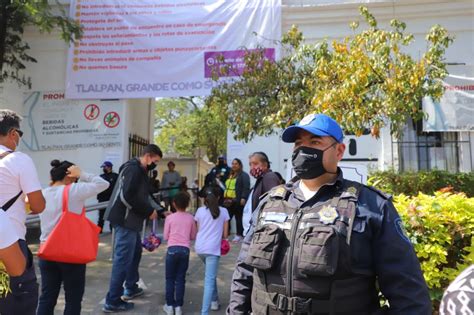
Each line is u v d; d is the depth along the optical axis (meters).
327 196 1.88
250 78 5.86
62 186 3.66
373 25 5.20
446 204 3.20
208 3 9.73
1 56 9.38
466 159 8.69
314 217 1.79
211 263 4.46
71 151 10.12
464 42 8.91
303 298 1.70
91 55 10.03
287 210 1.91
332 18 9.34
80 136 10.12
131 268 5.00
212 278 4.43
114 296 4.53
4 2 8.86
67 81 10.06
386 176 7.69
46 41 10.32
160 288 5.37
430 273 3.02
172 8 9.86
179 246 4.54
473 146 8.70
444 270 3.06
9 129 2.97
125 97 9.90
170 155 25.33
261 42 9.38
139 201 4.51
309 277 1.69
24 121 10.25
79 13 10.10
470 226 3.06
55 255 3.40
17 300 2.78
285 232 1.83
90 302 4.86
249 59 6.05
